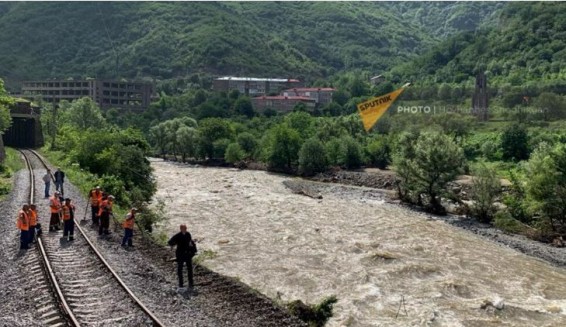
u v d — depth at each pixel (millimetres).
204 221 55719
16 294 21625
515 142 106312
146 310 19922
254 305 23000
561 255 46938
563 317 30078
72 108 144375
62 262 25953
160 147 160125
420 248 45625
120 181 49094
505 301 32375
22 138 109688
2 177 55812
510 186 66438
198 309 21547
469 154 113688
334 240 47938
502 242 51406
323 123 140500
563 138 106812
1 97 81188
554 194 53688
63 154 80750
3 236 31156
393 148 110625
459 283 35312
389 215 63562
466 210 65688
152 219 41906
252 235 49312
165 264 28625
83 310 19719
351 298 31938
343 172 106625
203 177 102938
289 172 115438
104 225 33031
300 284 34688
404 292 33562
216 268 37969
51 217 33250
